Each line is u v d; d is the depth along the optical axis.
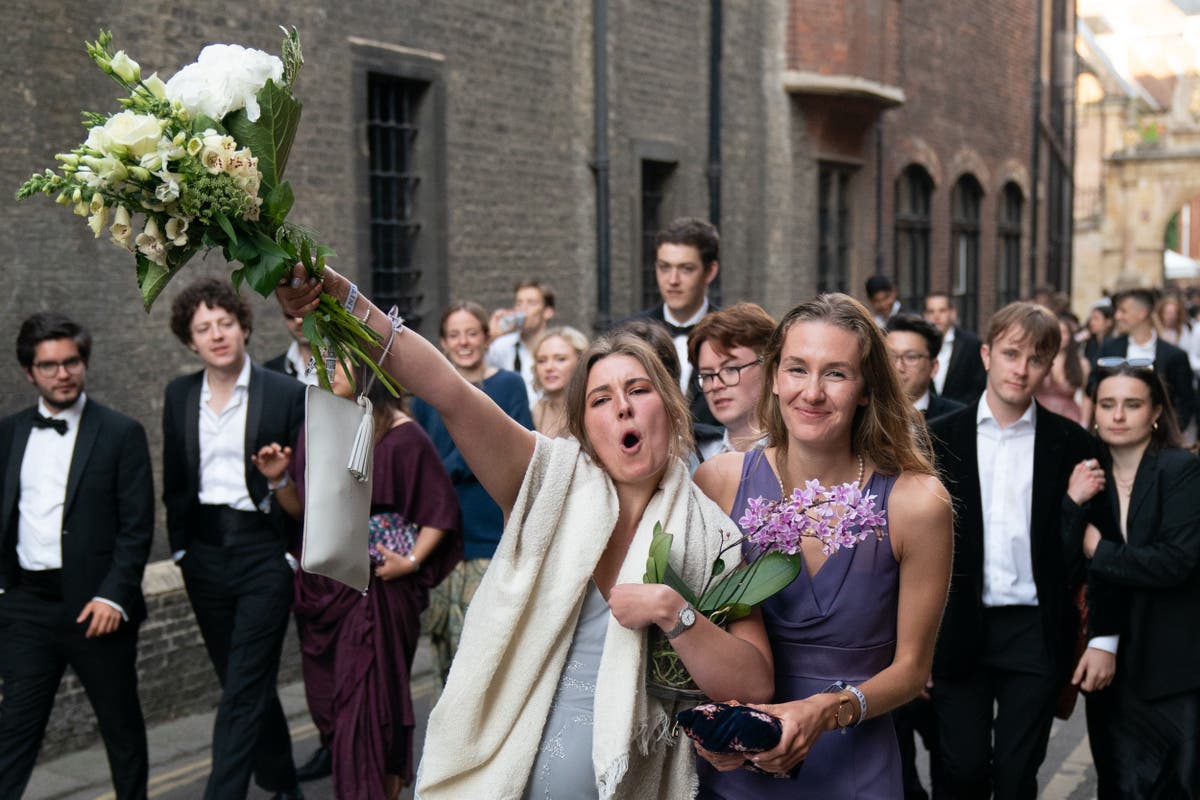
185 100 1.97
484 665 2.19
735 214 11.39
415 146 7.79
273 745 4.68
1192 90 44.28
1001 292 19.12
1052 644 3.63
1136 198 44.84
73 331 4.36
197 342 4.49
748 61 11.48
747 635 2.28
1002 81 18.34
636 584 2.15
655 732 2.25
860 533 2.28
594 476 2.30
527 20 8.57
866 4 12.30
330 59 6.89
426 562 4.22
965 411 3.80
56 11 5.47
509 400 5.46
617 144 9.59
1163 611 3.70
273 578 4.52
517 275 8.61
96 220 1.97
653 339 3.09
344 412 2.15
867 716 2.29
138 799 4.44
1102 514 3.75
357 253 7.14
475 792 2.19
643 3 9.85
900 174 14.88
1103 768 3.86
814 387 2.31
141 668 5.82
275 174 2.06
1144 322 8.92
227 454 4.56
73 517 4.31
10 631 4.34
